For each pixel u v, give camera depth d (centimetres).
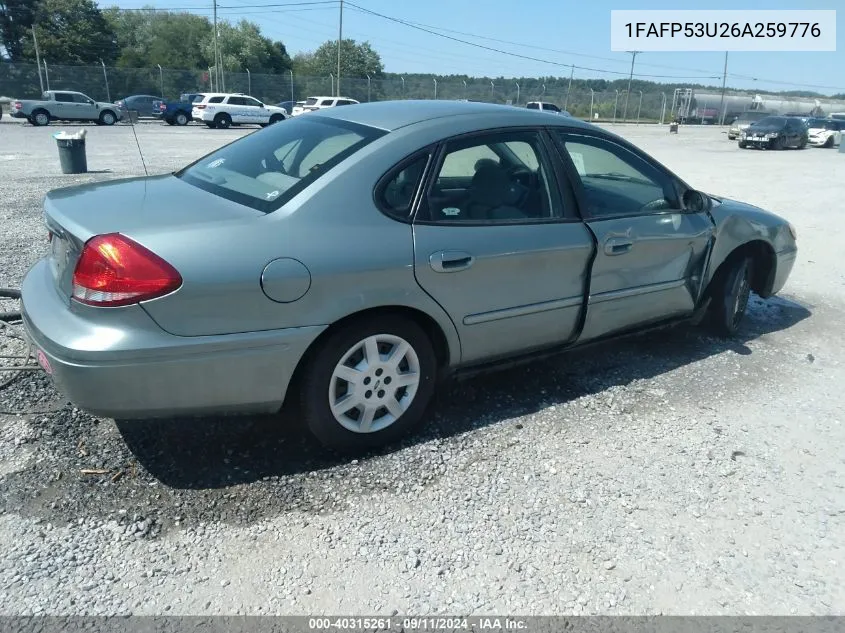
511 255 333
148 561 244
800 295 632
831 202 1236
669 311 432
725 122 6025
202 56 6047
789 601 241
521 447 331
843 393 414
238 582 237
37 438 315
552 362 437
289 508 277
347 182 296
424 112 344
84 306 255
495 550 259
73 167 1235
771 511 292
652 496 297
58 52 5491
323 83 4388
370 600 232
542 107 4216
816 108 5884
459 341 331
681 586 246
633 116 5909
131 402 260
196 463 302
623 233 380
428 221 312
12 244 664
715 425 364
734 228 458
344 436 309
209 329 263
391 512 278
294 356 281
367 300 291
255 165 334
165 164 1455
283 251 272
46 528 257
